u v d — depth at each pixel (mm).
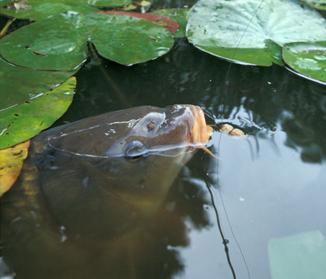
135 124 451
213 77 588
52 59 568
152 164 438
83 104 539
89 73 592
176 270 366
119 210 402
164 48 597
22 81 529
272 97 556
